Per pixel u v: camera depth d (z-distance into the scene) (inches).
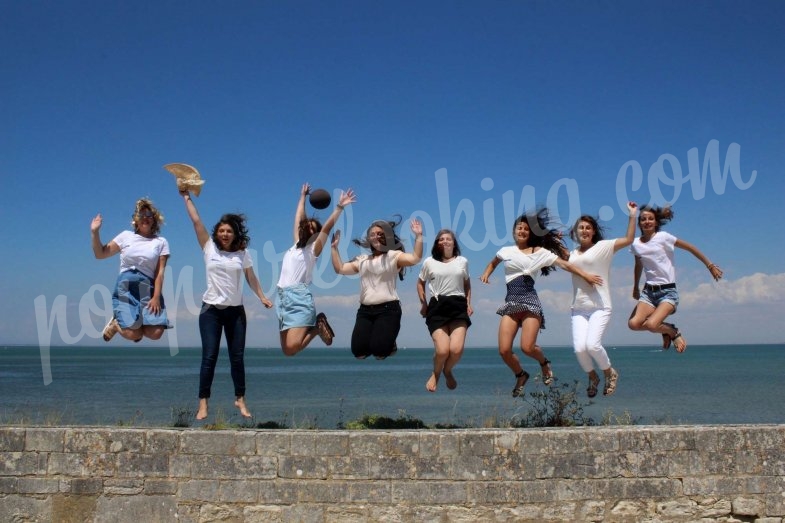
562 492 279.9
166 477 282.5
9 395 1049.5
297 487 279.6
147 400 956.0
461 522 277.7
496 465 280.1
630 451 283.3
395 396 1074.1
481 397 1016.2
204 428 297.7
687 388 1229.1
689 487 282.7
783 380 1535.4
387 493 278.7
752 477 284.8
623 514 280.5
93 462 284.5
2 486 284.7
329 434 281.9
